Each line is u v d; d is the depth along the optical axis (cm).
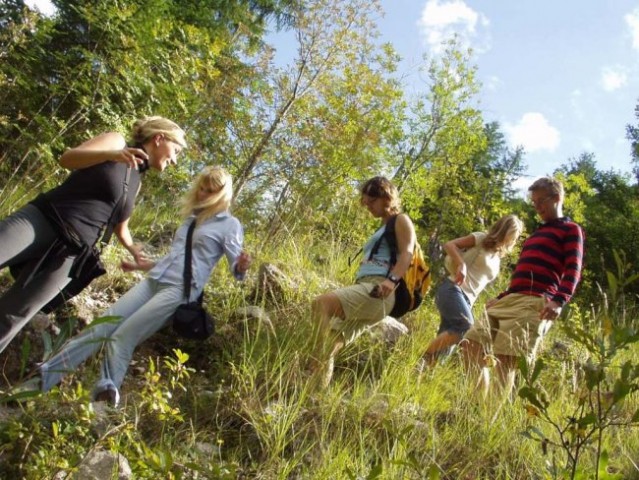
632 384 211
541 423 409
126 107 807
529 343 472
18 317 328
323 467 335
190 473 306
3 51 723
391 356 478
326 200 892
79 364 370
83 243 337
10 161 684
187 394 394
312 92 972
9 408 330
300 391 408
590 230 1956
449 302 531
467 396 451
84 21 834
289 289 550
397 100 1125
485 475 379
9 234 317
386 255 450
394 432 326
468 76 1377
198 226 404
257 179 888
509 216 552
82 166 337
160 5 898
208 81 959
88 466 276
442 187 1315
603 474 224
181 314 379
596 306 1045
